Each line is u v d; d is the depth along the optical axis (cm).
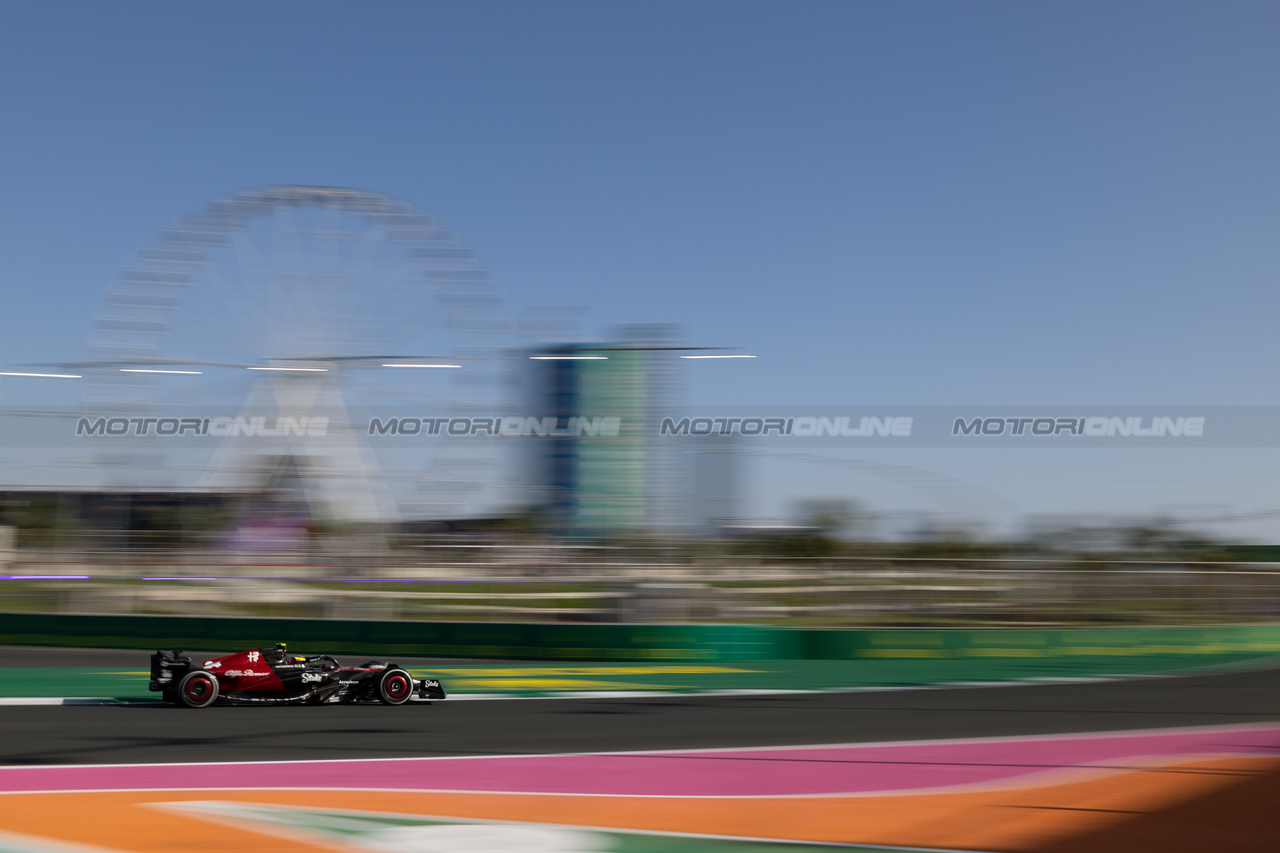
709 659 1747
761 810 680
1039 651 1817
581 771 802
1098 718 1115
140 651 1903
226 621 1905
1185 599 2108
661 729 1020
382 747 902
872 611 2088
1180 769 824
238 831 612
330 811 662
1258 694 1333
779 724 1059
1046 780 780
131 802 680
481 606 2127
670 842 602
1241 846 605
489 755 868
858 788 748
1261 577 2117
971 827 641
